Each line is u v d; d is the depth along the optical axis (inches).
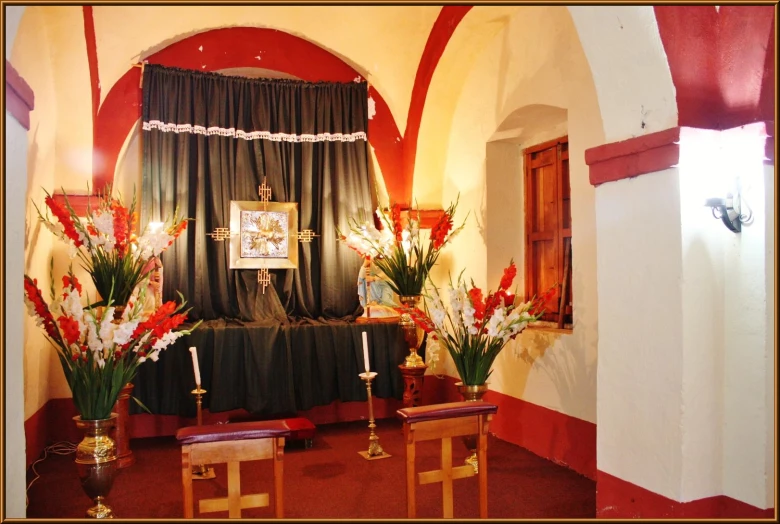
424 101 230.8
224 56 224.4
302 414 226.2
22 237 101.3
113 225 162.4
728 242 111.9
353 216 234.8
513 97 196.7
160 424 211.9
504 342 160.2
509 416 201.9
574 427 171.8
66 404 202.8
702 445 109.3
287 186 233.1
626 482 118.3
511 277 160.7
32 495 154.8
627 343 118.8
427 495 152.6
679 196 108.6
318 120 235.3
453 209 202.2
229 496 93.4
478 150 217.9
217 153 222.1
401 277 198.8
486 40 209.8
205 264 217.6
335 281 233.5
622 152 118.0
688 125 110.2
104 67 203.2
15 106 97.3
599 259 125.5
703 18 110.5
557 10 176.6
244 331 208.2
